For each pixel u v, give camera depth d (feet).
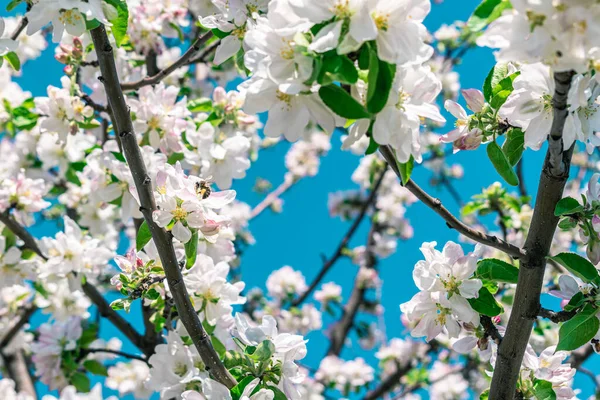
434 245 8.50
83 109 12.78
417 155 6.08
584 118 6.66
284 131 6.17
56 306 16.34
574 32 5.12
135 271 8.64
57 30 7.97
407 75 6.14
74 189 17.80
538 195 7.14
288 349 8.29
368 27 5.47
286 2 5.75
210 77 21.48
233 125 14.24
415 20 5.85
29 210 14.58
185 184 7.91
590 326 7.47
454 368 22.99
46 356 14.46
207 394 7.68
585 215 7.70
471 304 8.16
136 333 14.66
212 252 11.32
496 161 7.40
